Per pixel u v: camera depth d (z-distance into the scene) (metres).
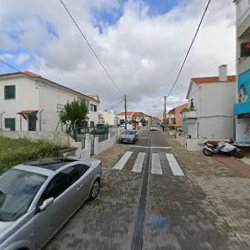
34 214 3.99
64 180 5.32
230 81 22.48
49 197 4.56
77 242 4.61
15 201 4.19
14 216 3.80
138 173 10.65
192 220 5.68
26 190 4.44
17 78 21.64
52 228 4.53
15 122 21.69
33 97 21.30
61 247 4.43
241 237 4.89
